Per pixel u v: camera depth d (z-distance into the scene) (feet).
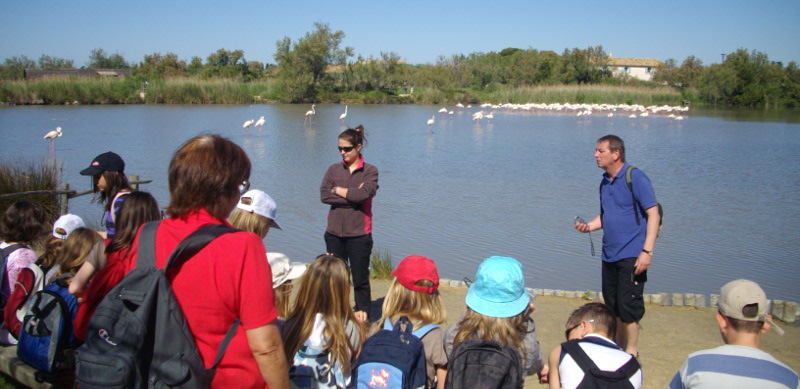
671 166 68.23
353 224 18.30
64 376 12.28
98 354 6.96
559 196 49.42
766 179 59.52
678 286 28.25
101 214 38.91
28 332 12.23
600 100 216.13
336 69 234.17
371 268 27.04
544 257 32.45
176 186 7.69
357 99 214.48
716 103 230.68
